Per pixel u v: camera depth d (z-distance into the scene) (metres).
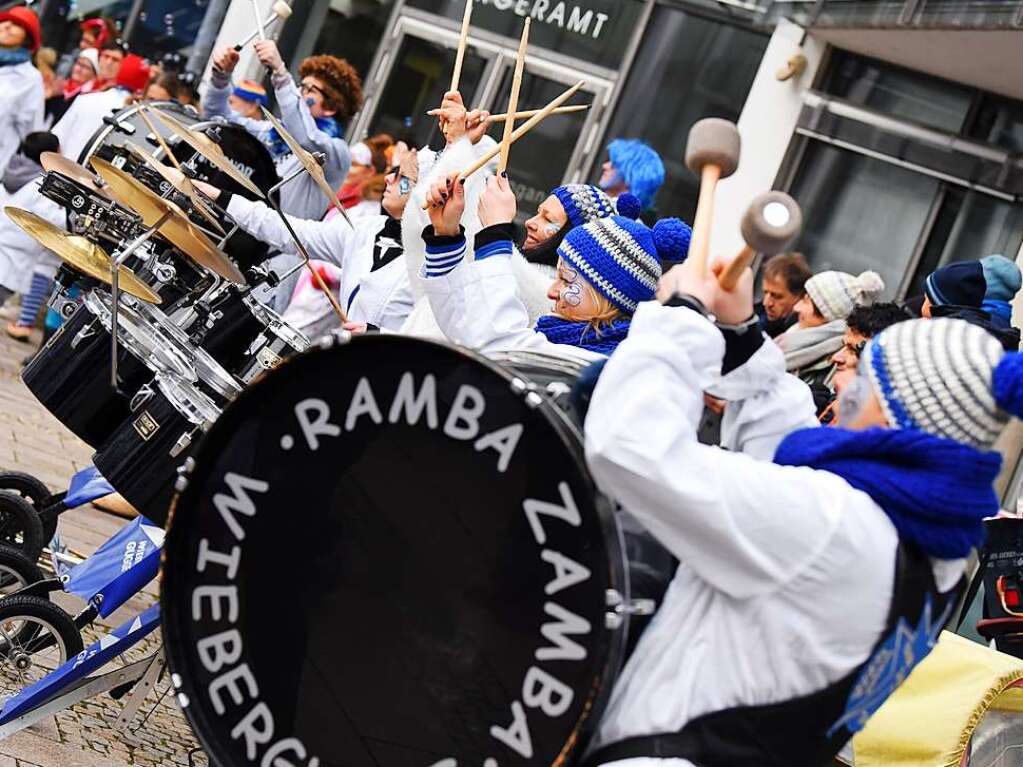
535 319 4.08
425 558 2.12
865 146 9.55
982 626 4.83
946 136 9.31
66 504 4.86
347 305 5.00
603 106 10.78
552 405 2.07
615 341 3.17
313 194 7.14
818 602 2.13
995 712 3.98
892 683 2.27
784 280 6.12
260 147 5.28
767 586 2.12
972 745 3.98
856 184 9.66
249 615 2.19
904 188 9.52
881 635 2.17
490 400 2.06
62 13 13.92
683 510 2.08
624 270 3.15
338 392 2.13
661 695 2.16
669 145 10.51
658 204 10.43
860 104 9.60
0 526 4.78
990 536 4.83
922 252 9.45
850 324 4.52
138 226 4.50
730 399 2.48
